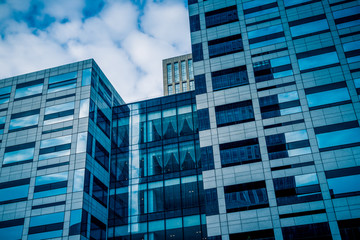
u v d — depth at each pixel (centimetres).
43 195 5700
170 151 6319
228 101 5681
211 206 4966
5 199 5819
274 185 4891
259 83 5675
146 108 6894
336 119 5103
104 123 6675
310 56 5644
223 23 6378
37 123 6412
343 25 5725
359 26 5644
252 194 4912
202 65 6112
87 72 6669
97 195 5884
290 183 4850
